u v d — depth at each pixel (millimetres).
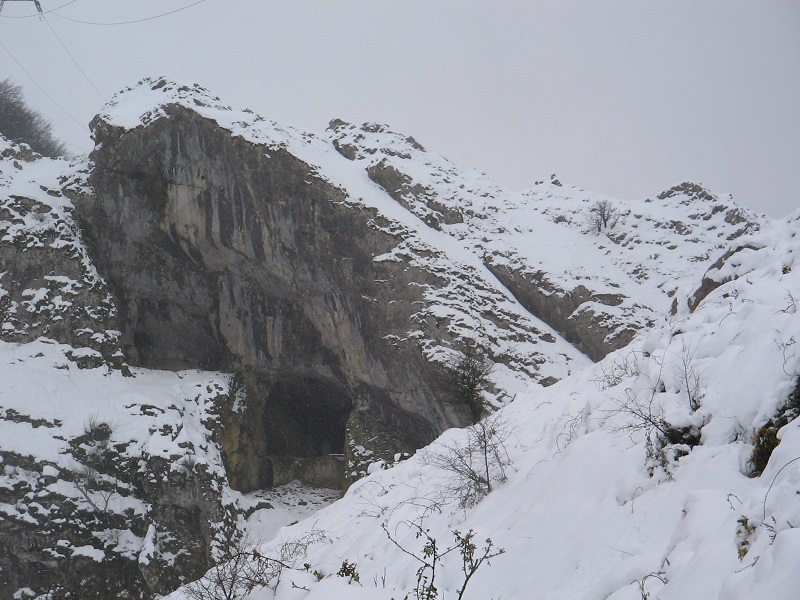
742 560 4867
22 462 36500
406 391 39594
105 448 38656
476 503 10086
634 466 7395
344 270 42219
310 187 43250
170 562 36250
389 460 39188
